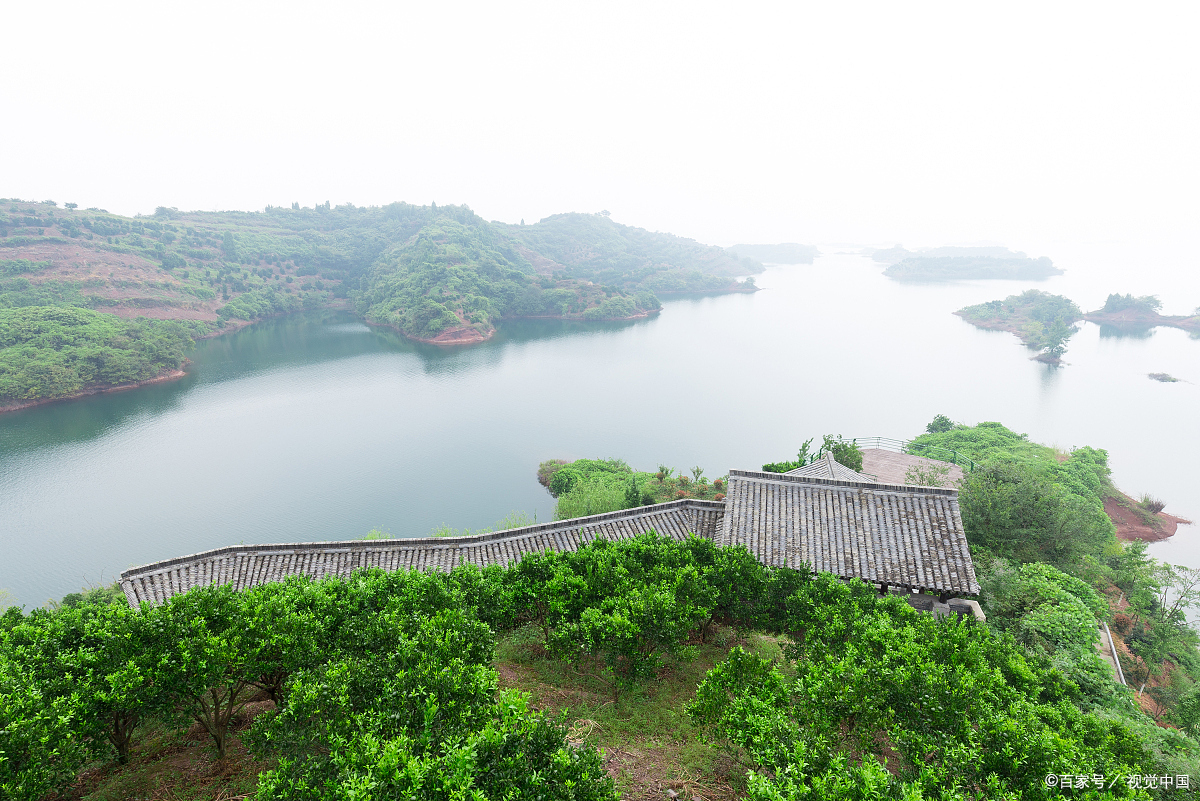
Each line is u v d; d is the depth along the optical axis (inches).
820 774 382.9
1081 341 7573.8
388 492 3159.5
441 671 432.1
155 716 462.9
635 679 565.9
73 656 446.6
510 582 719.1
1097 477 2790.4
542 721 400.2
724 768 469.4
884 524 844.0
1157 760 474.9
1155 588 1344.7
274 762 448.1
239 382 5477.4
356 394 5201.8
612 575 680.4
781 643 652.7
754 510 896.3
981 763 404.5
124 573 864.9
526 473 3449.8
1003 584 898.7
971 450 2908.5
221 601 519.5
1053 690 593.9
